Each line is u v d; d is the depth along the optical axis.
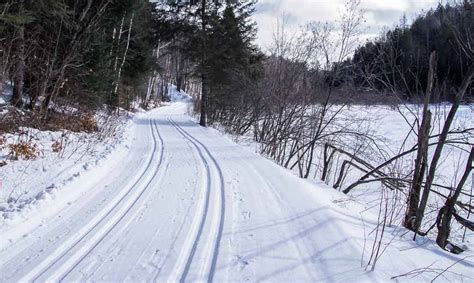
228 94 25.17
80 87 17.03
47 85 13.47
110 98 23.64
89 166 8.59
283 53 16.08
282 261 4.40
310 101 14.22
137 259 4.30
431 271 4.46
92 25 15.23
